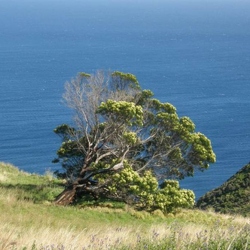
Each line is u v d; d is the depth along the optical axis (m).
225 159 159.62
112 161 42.19
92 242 15.09
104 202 42.00
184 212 42.56
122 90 44.88
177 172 45.31
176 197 41.62
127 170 41.03
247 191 68.56
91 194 43.44
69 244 15.60
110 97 44.06
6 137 167.50
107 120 41.72
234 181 73.69
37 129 179.12
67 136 45.59
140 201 42.50
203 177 136.50
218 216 42.06
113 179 41.16
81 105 43.59
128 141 40.97
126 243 14.54
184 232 15.89
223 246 13.02
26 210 34.88
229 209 64.12
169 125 44.44
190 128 44.81
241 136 191.38
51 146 155.88
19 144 158.88
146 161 45.00
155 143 44.75
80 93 43.84
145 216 39.25
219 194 72.06
